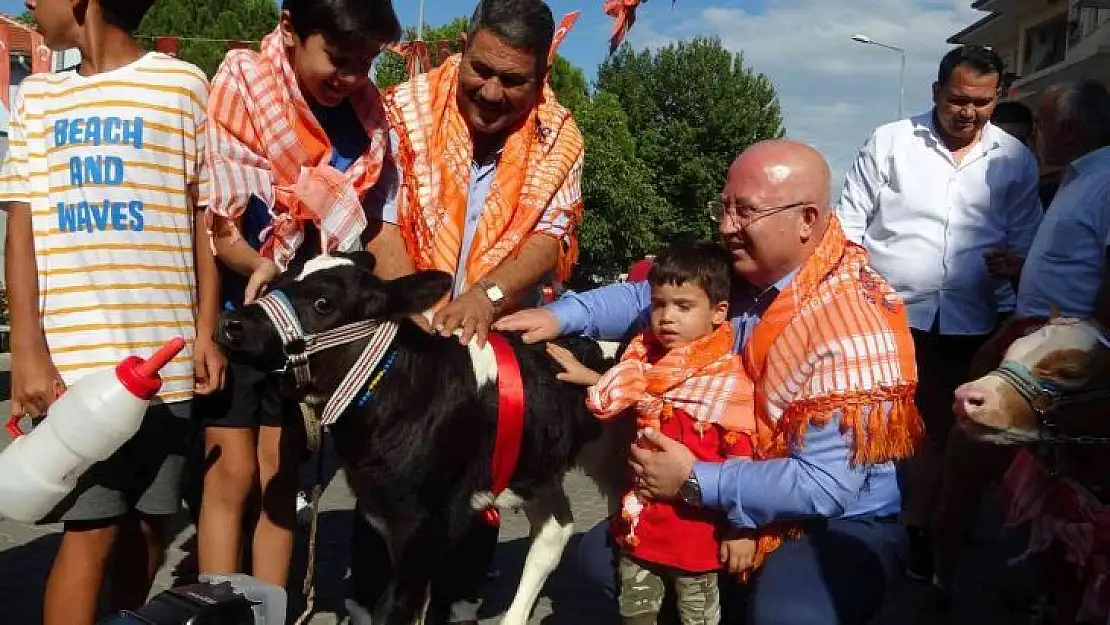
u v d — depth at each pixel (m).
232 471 3.55
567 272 4.19
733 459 3.09
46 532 5.39
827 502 2.94
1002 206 5.23
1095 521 2.78
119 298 3.03
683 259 3.25
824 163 3.17
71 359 3.02
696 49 44.44
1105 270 3.43
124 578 3.47
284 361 3.02
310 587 3.37
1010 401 2.67
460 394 3.33
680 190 43.62
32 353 3.01
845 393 2.92
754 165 3.11
